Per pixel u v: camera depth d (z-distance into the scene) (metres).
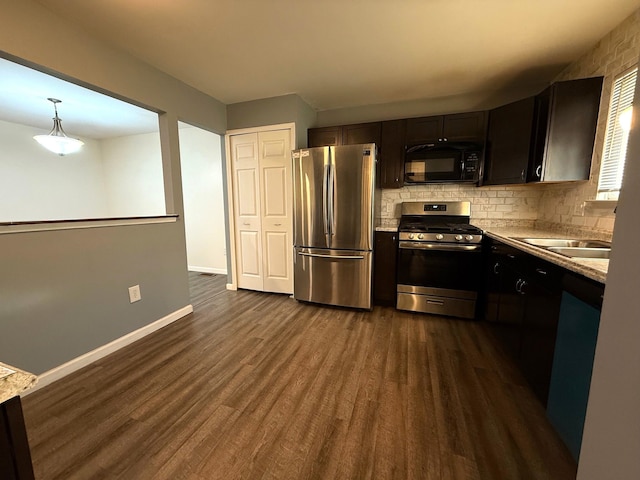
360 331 2.40
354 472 1.14
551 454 1.21
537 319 1.49
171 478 1.12
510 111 2.41
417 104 3.18
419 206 3.14
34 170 4.26
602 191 1.89
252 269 3.53
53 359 1.74
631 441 0.55
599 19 1.74
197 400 1.56
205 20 1.76
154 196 4.71
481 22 1.79
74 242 1.84
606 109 1.88
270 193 3.27
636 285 0.54
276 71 2.47
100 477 1.12
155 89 2.37
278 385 1.69
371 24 1.81
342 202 2.75
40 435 1.33
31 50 1.58
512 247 1.89
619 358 0.58
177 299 2.68
